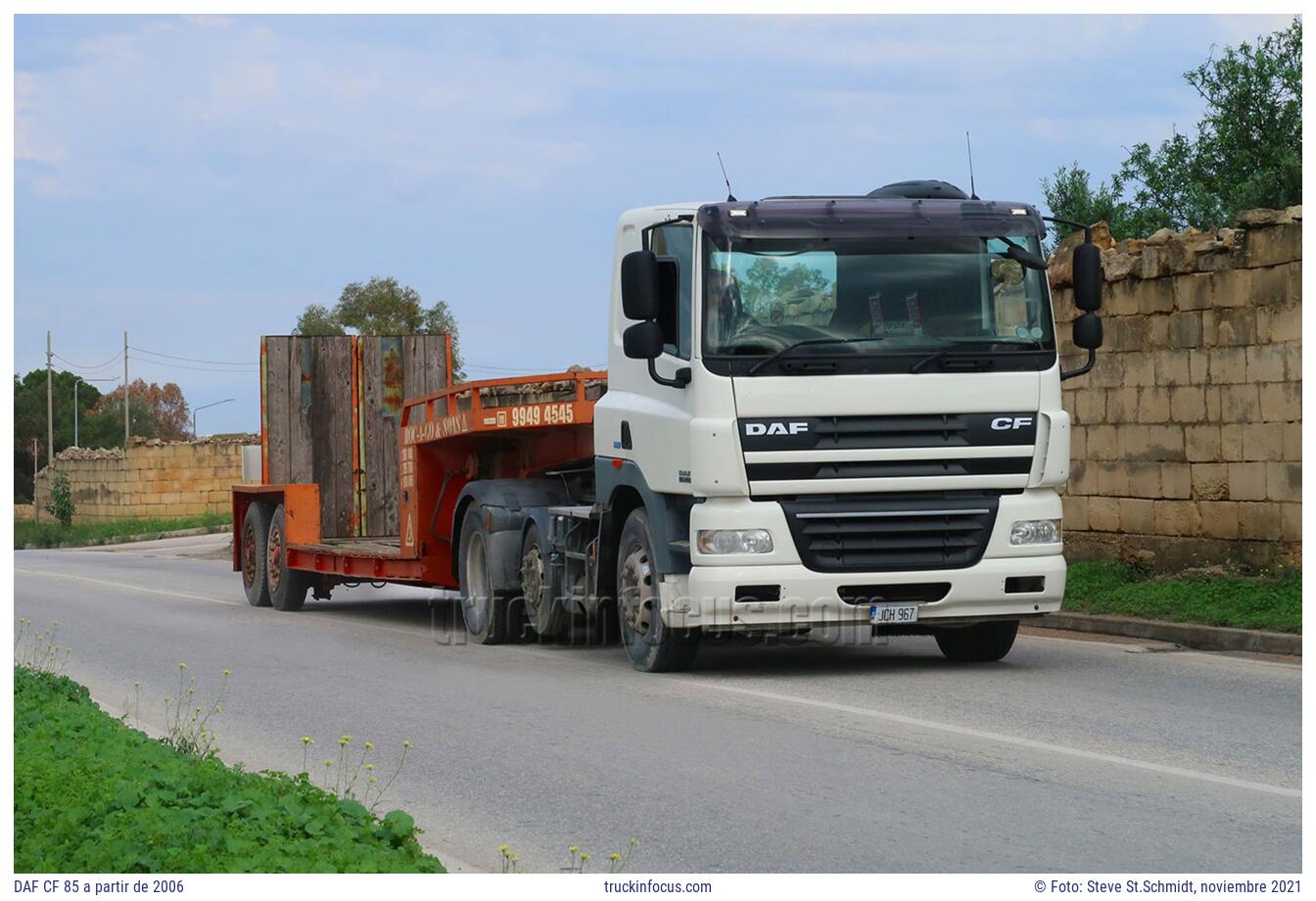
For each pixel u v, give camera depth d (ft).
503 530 49.60
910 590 38.34
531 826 24.45
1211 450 52.44
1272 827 23.16
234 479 179.11
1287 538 49.73
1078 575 55.42
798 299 37.88
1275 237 49.75
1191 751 28.81
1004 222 39.06
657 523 40.04
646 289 37.68
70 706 32.04
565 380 47.24
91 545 157.07
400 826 21.93
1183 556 53.78
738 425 37.35
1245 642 44.34
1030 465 38.52
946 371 38.01
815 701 35.47
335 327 207.92
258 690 39.73
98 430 354.74
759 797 25.70
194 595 77.15
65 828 21.35
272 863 19.40
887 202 38.86
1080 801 24.88
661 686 38.86
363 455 69.36
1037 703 34.60
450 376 70.08
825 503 37.86
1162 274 54.13
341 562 61.67
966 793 25.55
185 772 24.44
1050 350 38.81
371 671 43.34
